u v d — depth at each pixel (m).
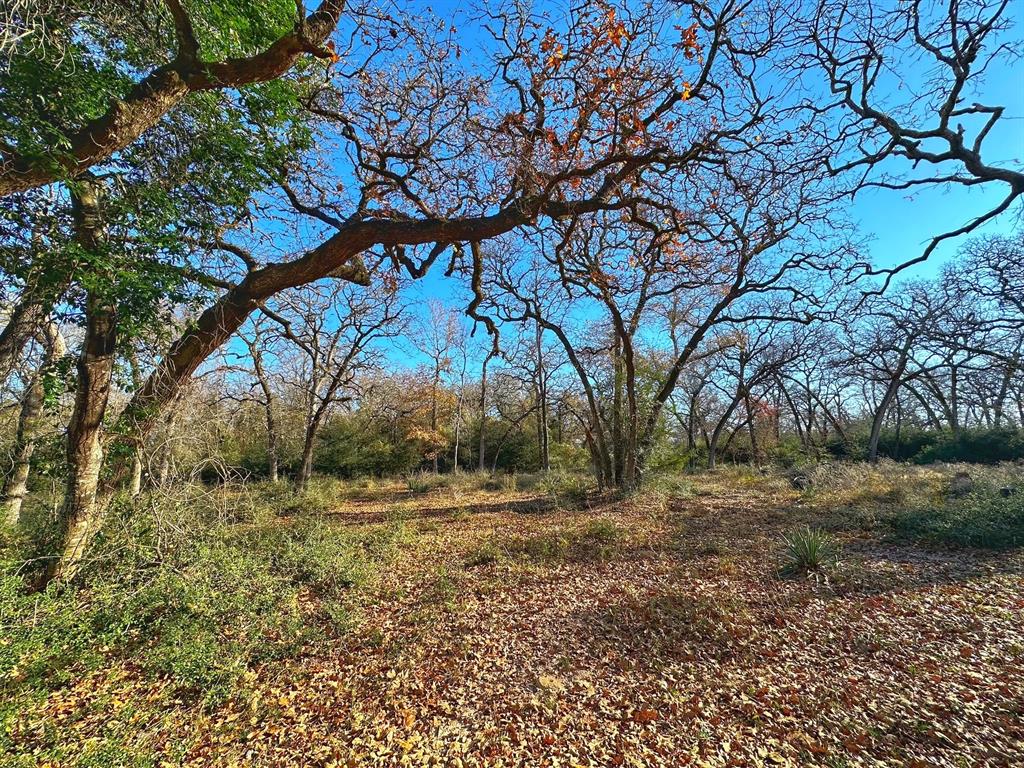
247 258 8.09
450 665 4.72
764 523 10.17
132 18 4.80
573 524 10.80
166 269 5.84
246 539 8.04
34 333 6.39
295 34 3.93
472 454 32.06
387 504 16.55
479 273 9.27
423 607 6.14
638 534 9.73
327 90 6.87
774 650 4.62
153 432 6.31
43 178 3.67
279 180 7.10
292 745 3.58
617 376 15.50
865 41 5.52
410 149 7.27
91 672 4.36
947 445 20.92
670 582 6.75
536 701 4.06
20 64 3.79
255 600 5.71
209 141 5.87
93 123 3.74
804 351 24.66
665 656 4.70
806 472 16.61
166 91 3.90
